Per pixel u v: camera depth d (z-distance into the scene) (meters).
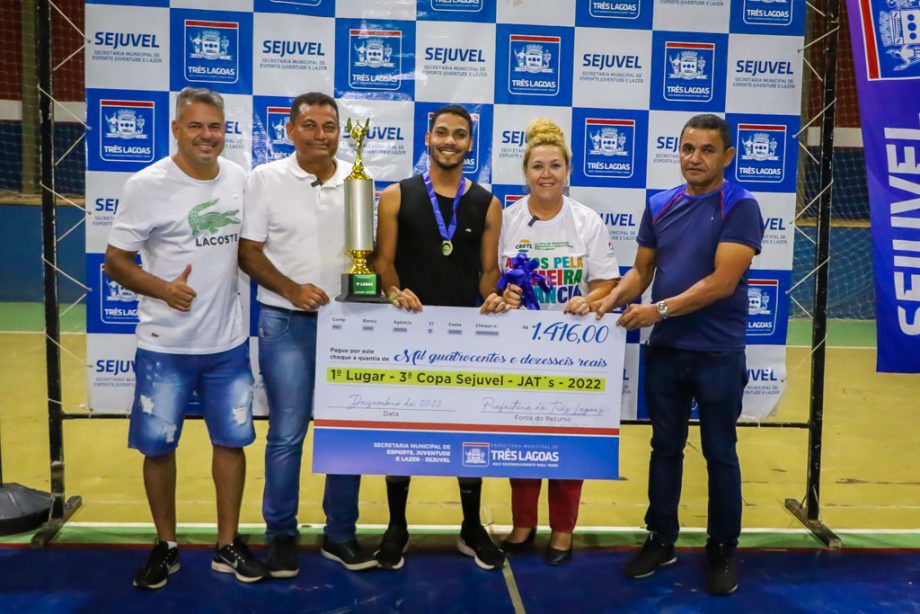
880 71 3.20
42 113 3.31
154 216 2.76
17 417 5.10
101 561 3.15
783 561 3.29
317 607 2.82
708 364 2.97
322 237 2.95
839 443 4.95
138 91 3.36
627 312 2.94
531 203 3.12
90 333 3.45
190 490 3.93
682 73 3.48
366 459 3.02
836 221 9.81
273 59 3.38
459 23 3.40
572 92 3.46
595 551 3.36
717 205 2.96
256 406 3.54
